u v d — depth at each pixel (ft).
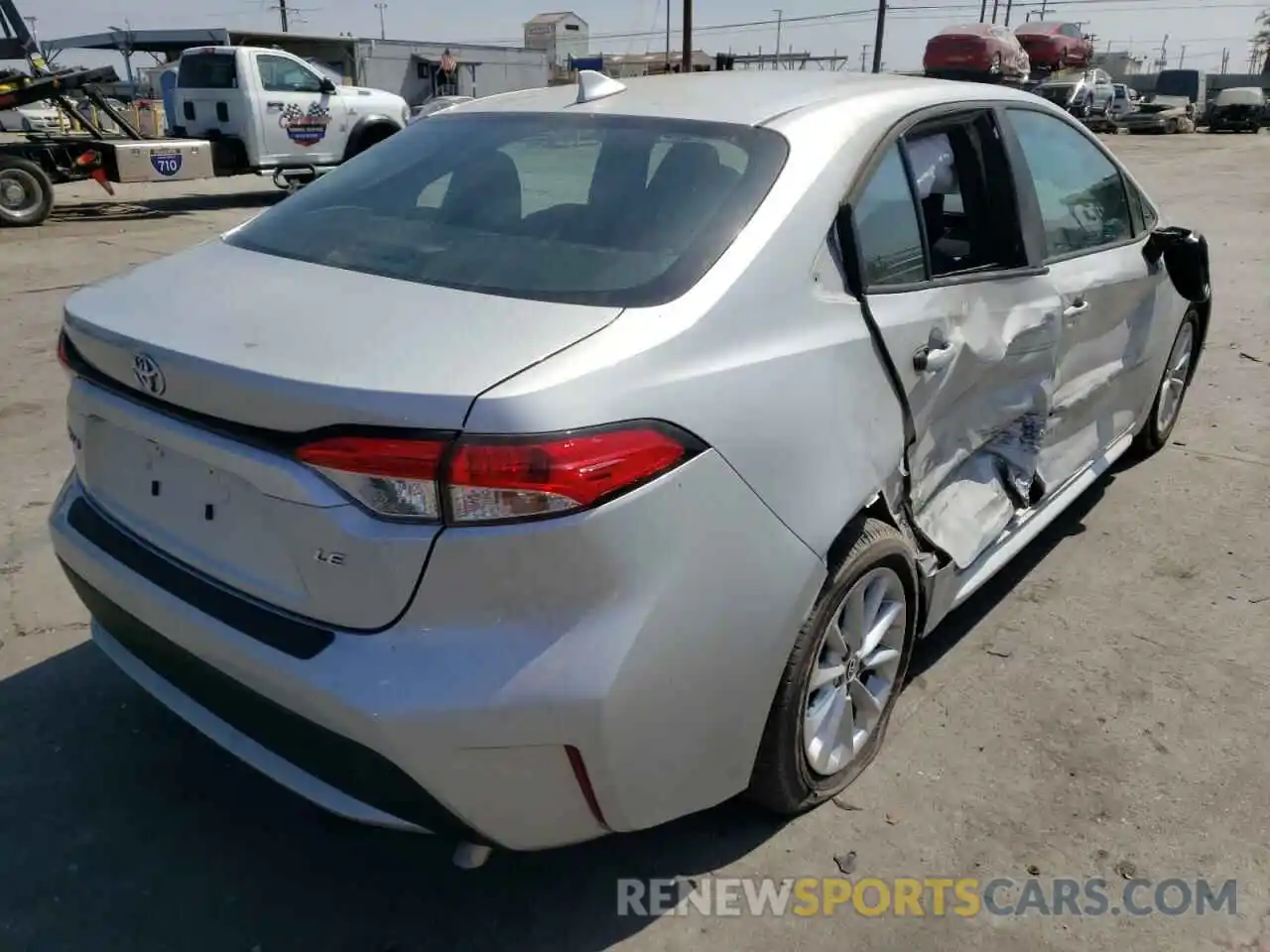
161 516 7.41
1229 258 33.76
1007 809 8.80
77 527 8.11
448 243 7.99
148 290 7.86
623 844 8.41
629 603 6.29
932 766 9.30
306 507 6.18
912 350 8.44
